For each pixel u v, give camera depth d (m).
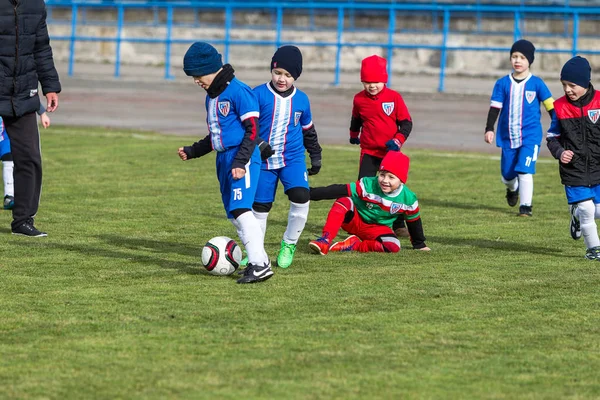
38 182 15.17
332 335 9.67
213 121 11.90
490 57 52.09
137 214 17.17
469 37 52.66
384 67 15.80
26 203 15.08
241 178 11.90
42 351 9.05
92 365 8.68
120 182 20.97
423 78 50.22
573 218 13.93
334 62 54.62
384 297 11.27
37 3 14.94
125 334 9.62
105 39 50.78
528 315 10.56
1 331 9.68
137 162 24.16
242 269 12.90
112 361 8.79
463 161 25.34
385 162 13.90
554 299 11.29
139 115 37.00
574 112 13.47
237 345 9.30
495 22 56.66
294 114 12.91
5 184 17.77
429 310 10.70
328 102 41.59
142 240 14.84
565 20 54.81
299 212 12.88
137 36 58.78
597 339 9.70
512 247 14.69
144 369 8.58
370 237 14.33
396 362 8.87
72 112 37.53
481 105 40.91
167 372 8.51
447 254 14.08
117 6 50.72
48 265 12.89
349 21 60.00
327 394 8.02
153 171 22.69
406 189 14.14
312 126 13.38
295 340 9.49
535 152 17.94
